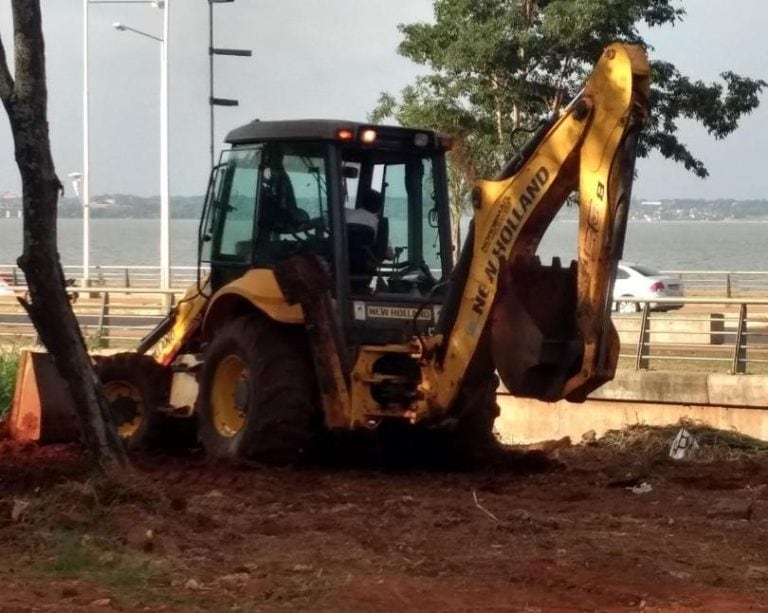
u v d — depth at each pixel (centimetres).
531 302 1127
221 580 809
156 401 1417
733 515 1019
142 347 1474
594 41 2412
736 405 1709
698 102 2517
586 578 822
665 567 853
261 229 1282
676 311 3128
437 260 1298
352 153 1275
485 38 2416
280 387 1209
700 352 2052
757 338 2284
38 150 994
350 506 1054
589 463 1379
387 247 1276
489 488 1166
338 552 885
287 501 1079
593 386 1079
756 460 1384
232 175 1329
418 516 1007
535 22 2480
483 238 1146
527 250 1130
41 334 1023
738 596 789
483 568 846
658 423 1759
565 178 1097
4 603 753
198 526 956
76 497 962
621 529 971
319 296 1200
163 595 778
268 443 1212
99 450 1034
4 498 1050
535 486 1180
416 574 832
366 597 775
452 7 2500
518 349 1109
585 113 1064
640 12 2394
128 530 909
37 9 984
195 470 1227
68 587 792
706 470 1293
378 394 1218
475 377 1168
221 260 1337
